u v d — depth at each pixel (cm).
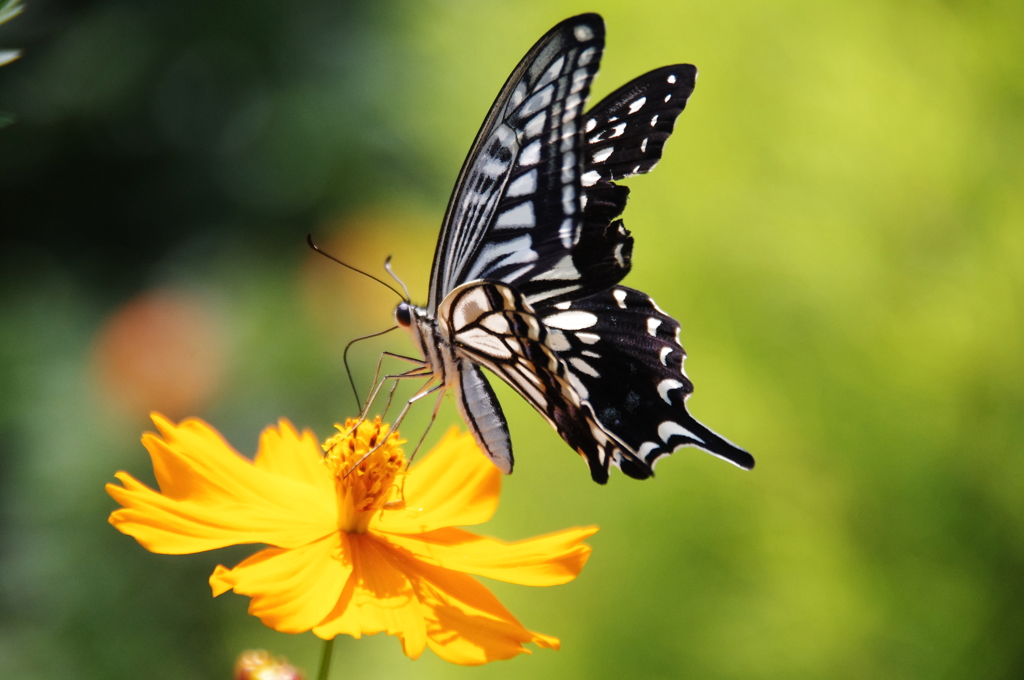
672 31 87
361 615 71
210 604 105
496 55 104
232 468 73
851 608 84
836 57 85
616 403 74
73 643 96
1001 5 83
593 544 87
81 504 100
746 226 85
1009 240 83
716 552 86
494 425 74
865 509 84
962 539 84
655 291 86
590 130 74
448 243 74
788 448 85
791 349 85
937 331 83
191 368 103
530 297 74
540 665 87
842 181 84
